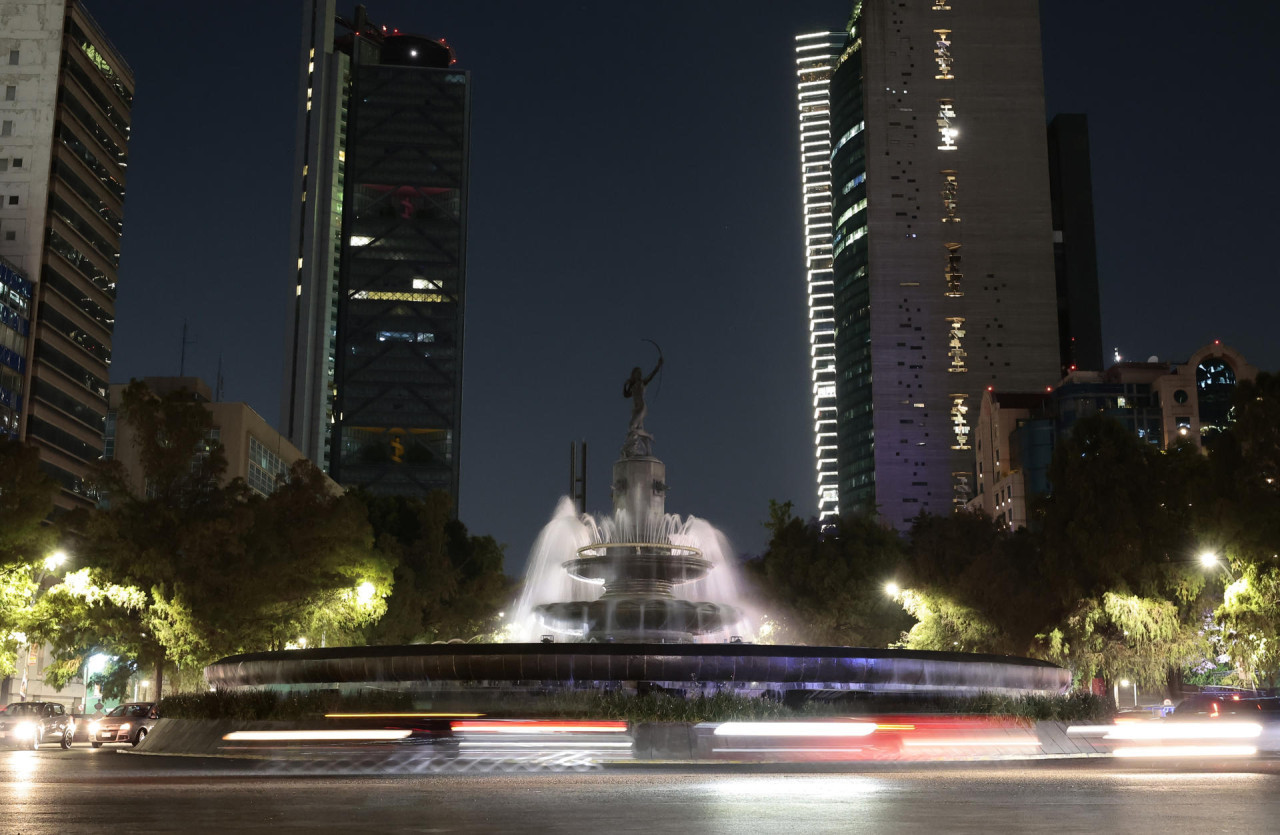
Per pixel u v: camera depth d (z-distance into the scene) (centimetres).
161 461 4622
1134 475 5225
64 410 11506
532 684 2780
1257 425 4412
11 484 4481
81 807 1510
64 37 11712
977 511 7288
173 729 3081
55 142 11519
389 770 2325
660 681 2741
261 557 4788
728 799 1606
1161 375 16150
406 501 7425
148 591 4544
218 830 1244
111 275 12750
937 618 6075
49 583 5866
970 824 1300
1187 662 5325
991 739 2781
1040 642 5600
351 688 2977
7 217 11256
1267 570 4284
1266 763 2608
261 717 2905
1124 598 4938
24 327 10931
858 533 7169
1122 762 2648
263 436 12712
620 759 2483
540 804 1538
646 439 3775
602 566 3603
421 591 6756
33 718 4188
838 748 2575
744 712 2673
